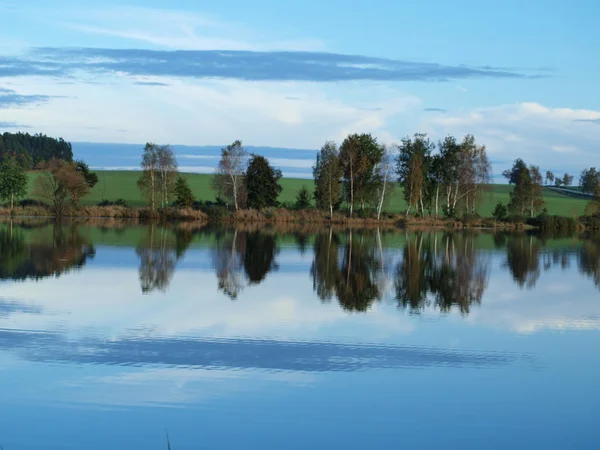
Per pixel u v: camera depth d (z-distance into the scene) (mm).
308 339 26078
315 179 116312
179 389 19969
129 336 25812
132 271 43688
